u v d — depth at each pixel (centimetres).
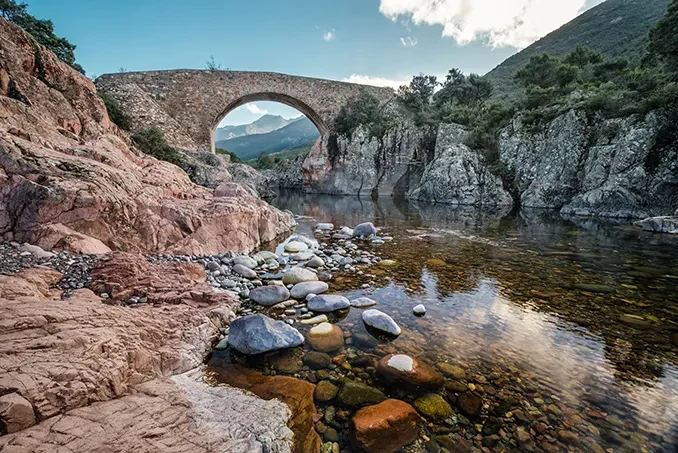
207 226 912
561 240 1202
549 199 2284
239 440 259
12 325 310
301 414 311
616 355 428
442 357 420
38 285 456
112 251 666
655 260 913
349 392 340
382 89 4772
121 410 271
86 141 1051
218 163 2930
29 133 790
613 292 661
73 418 247
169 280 591
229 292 608
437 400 336
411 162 3744
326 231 1420
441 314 555
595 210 1895
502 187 2584
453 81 4266
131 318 417
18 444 209
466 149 2880
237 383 360
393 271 809
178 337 420
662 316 548
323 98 4341
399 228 1493
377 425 289
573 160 2178
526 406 331
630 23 6569
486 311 569
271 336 431
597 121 2122
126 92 3130
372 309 534
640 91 2036
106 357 318
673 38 2200
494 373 386
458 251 1031
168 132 3189
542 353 432
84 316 376
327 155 4172
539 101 2684
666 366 403
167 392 316
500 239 1227
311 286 646
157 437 248
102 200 693
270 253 935
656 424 307
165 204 886
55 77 1270
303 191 4478
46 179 643
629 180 1780
